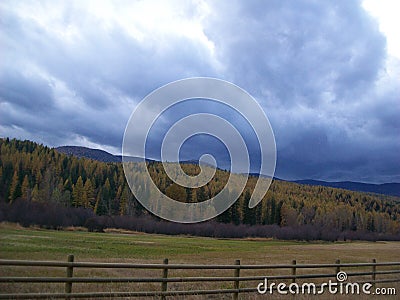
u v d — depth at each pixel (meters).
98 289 12.47
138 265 10.48
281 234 55.59
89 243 33.88
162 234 46.56
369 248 47.12
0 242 27.80
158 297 10.89
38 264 9.12
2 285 11.39
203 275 17.75
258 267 12.57
